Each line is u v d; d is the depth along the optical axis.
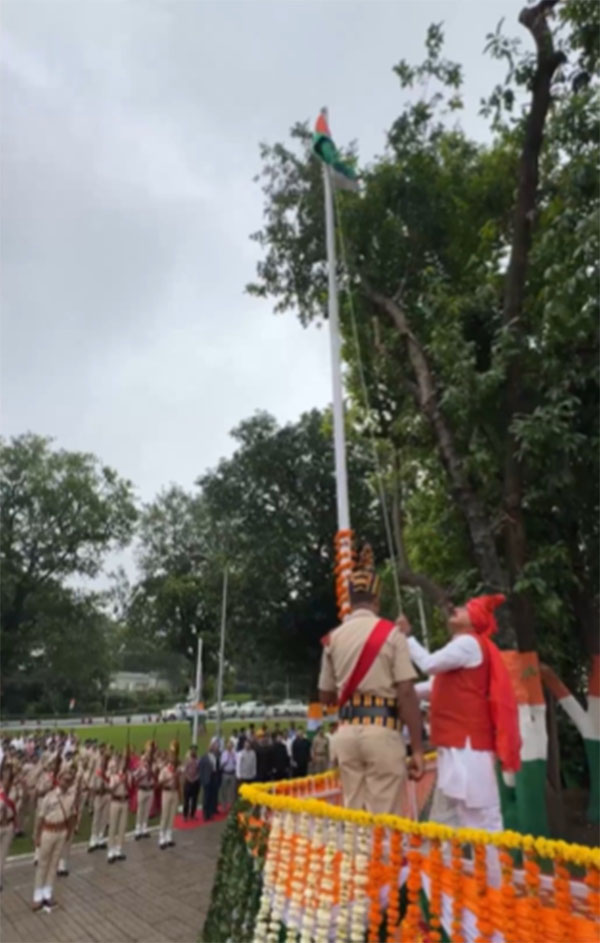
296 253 13.25
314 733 21.03
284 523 32.78
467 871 3.38
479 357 10.52
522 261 9.15
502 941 2.98
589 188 9.28
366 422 12.79
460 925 3.16
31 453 53.69
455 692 4.32
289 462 32.62
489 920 3.05
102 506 54.22
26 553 54.22
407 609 18.38
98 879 11.48
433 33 11.72
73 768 11.23
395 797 3.94
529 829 7.71
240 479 33.88
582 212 9.56
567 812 10.60
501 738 4.15
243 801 5.02
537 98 9.03
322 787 5.53
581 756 12.53
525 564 8.42
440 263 12.21
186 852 13.69
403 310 11.82
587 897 2.78
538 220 10.66
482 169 12.06
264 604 33.50
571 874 3.10
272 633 34.56
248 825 4.85
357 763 4.09
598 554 9.86
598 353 8.94
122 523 55.44
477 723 4.22
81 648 56.19
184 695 79.75
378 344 11.95
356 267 11.91
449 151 12.29
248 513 33.66
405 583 12.98
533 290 10.20
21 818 16.08
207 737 43.34
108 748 17.58
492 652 4.39
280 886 4.16
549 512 10.08
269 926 4.16
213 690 64.06
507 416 9.11
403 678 4.16
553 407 8.39
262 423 33.91
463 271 11.76
